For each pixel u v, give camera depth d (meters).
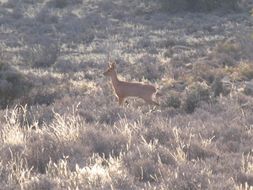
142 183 29.48
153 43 154.50
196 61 116.19
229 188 27.55
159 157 32.97
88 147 37.66
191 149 37.34
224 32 171.25
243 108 62.88
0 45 156.12
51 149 35.75
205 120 54.25
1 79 68.38
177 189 27.66
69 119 46.88
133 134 42.69
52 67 125.19
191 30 178.25
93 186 27.75
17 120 47.84
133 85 70.25
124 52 143.25
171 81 91.75
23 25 195.38
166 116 60.34
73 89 86.50
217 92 76.00
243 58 120.44
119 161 33.16
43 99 70.06
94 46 153.12
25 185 27.91
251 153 37.84
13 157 33.66
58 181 28.53
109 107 60.97
